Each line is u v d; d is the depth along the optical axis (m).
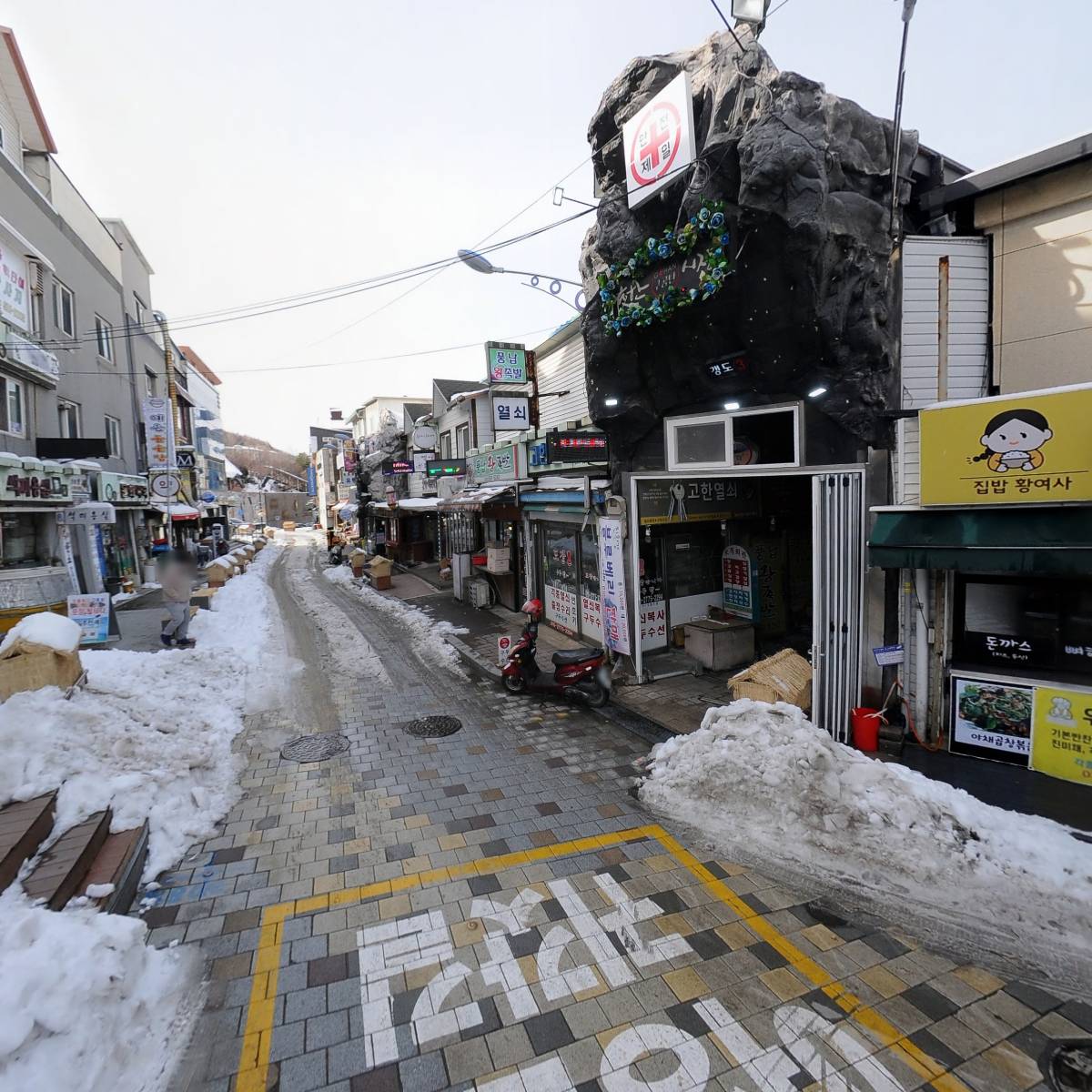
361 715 8.15
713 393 7.40
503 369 13.41
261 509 67.50
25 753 5.04
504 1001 3.47
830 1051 3.13
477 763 6.63
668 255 6.95
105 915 3.67
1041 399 5.01
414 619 14.39
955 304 6.38
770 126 5.81
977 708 5.92
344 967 3.73
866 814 4.84
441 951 3.86
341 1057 3.13
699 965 3.72
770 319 6.37
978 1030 3.24
